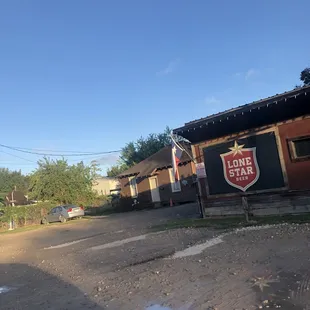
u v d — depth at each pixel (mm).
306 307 4559
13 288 8312
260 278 5918
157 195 32094
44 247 15414
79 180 39688
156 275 7191
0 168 82438
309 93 11375
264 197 12992
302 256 6816
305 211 12023
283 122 12844
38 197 39375
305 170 12422
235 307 4891
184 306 5250
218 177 14953
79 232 19781
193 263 7637
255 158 13672
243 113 13008
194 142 15766
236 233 10391
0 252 15828
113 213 34156
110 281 7375
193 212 19906
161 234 12734
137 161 56906
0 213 34250
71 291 7125
